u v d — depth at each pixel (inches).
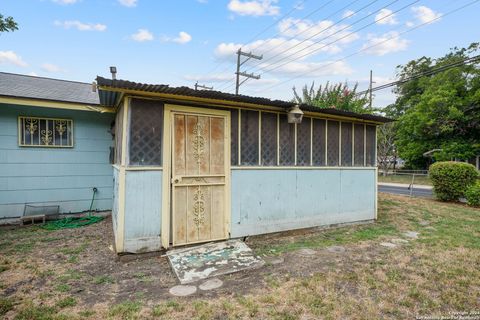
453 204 319.0
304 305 95.7
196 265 129.1
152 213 144.3
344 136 220.8
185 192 153.1
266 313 90.5
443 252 152.6
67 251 149.6
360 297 102.1
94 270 125.6
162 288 109.1
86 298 99.9
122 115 148.9
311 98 445.1
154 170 144.6
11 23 169.3
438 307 95.9
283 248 160.7
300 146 197.3
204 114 158.7
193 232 155.6
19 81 255.8
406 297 102.6
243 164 173.0
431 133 689.6
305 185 198.4
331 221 210.8
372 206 235.1
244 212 173.0
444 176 333.1
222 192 164.7
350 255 148.7
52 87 259.0
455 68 645.9
